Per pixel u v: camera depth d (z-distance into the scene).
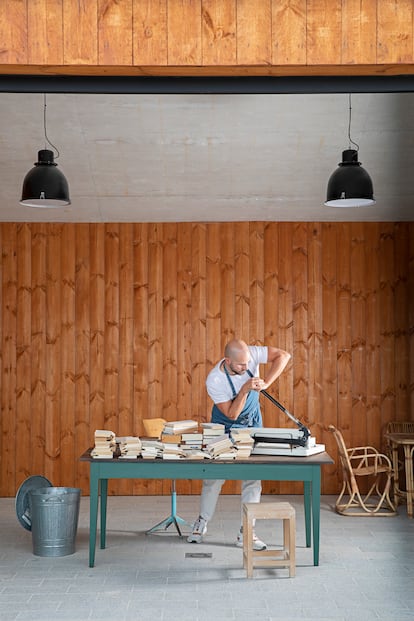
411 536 6.88
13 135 7.29
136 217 8.71
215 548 6.45
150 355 8.78
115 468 5.86
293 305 8.78
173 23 4.06
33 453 8.74
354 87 4.26
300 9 4.07
